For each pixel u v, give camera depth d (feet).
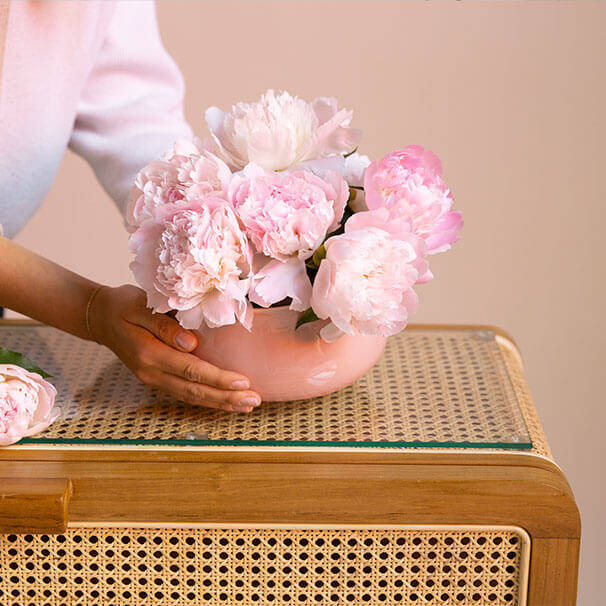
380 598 6.16
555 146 9.44
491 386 6.58
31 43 6.90
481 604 6.16
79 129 7.41
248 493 6.03
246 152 6.11
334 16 9.32
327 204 5.95
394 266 5.90
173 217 5.99
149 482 6.03
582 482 9.99
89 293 6.43
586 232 9.63
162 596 6.17
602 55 9.11
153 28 7.45
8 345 6.84
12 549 6.13
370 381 6.62
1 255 6.39
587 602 9.91
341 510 6.04
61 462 6.10
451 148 9.59
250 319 6.07
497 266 9.84
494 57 9.26
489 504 6.03
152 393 6.51
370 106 9.58
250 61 9.53
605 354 9.88
